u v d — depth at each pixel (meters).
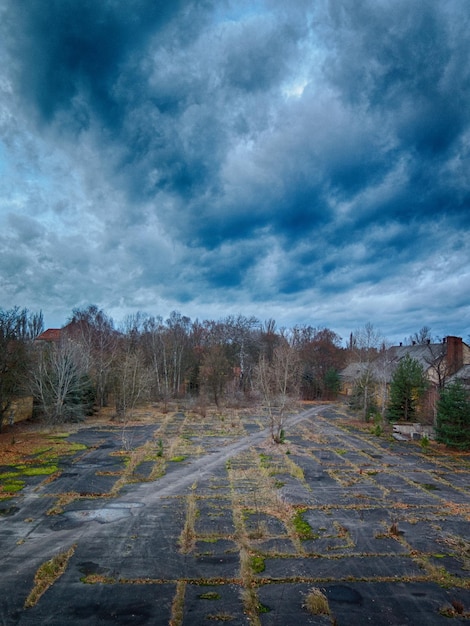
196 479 16.08
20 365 27.56
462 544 10.60
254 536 10.91
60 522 11.73
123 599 7.95
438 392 26.00
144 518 12.08
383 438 26.14
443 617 7.50
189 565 9.33
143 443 23.34
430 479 16.75
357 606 7.83
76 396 30.59
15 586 8.34
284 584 8.62
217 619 7.37
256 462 19.00
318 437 26.11
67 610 7.54
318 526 11.68
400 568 9.33
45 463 18.45
